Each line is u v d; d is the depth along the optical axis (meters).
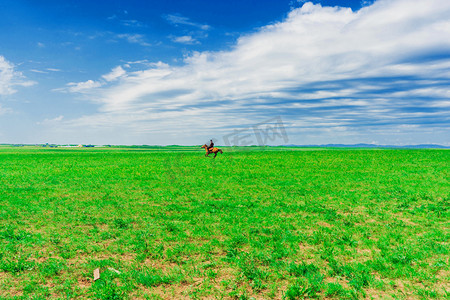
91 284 6.51
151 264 7.62
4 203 15.06
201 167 33.66
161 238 9.67
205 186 20.64
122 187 20.38
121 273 6.93
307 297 5.82
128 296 5.95
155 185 21.14
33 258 8.01
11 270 7.06
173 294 6.05
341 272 6.81
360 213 12.82
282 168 32.06
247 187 20.09
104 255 8.29
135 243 9.16
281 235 9.66
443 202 14.35
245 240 9.21
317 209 13.34
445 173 25.33
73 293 6.08
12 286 6.42
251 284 6.32
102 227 11.14
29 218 12.23
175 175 26.61
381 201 15.11
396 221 11.31
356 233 9.85
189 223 11.52
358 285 6.14
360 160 41.56
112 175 27.11
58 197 16.77
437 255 7.80
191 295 5.96
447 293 5.76
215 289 6.18
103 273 6.96
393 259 7.42
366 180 22.44
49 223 11.53
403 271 6.79
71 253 8.30
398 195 16.36
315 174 26.58
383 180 22.14
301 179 23.53
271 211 13.24
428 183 20.27
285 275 6.75
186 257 8.08
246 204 14.75
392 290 6.04
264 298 5.81
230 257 7.87
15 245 8.92
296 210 13.49
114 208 14.16
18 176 26.11
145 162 44.34
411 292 5.94
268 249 8.48
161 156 64.38
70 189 19.48
